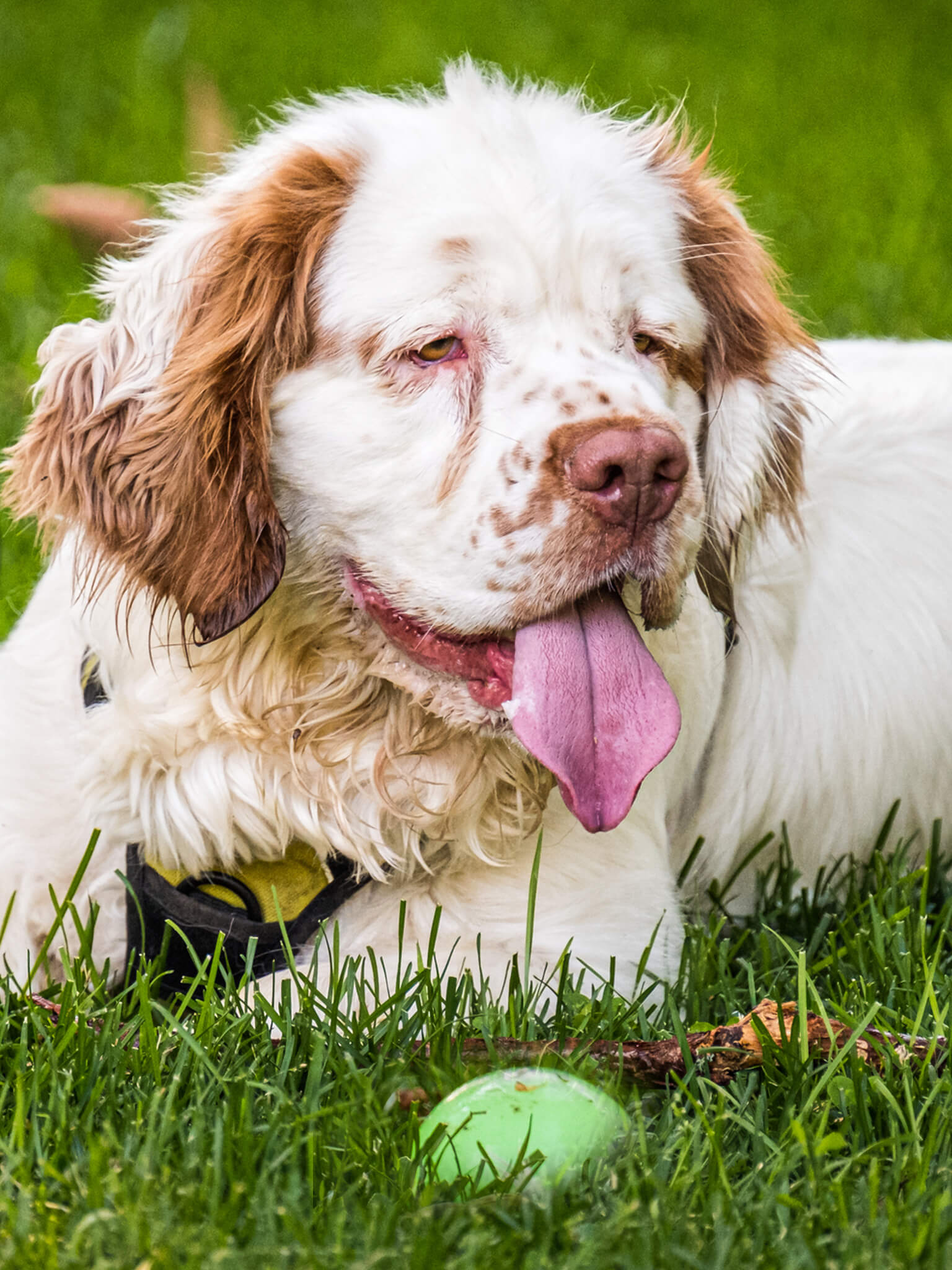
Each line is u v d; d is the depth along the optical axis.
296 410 3.52
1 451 4.12
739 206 4.62
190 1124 2.79
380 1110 2.80
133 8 16.02
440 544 3.35
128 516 3.62
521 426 3.31
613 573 3.27
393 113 3.76
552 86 4.18
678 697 4.17
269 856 3.73
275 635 3.60
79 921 3.48
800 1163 2.77
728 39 16.33
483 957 3.72
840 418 5.09
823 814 4.84
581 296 3.47
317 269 3.53
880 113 13.57
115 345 3.77
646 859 4.05
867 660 4.84
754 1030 3.04
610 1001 3.29
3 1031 3.10
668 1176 2.69
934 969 3.35
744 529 4.20
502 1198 2.51
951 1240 2.47
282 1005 3.18
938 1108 2.86
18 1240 2.43
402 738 3.66
